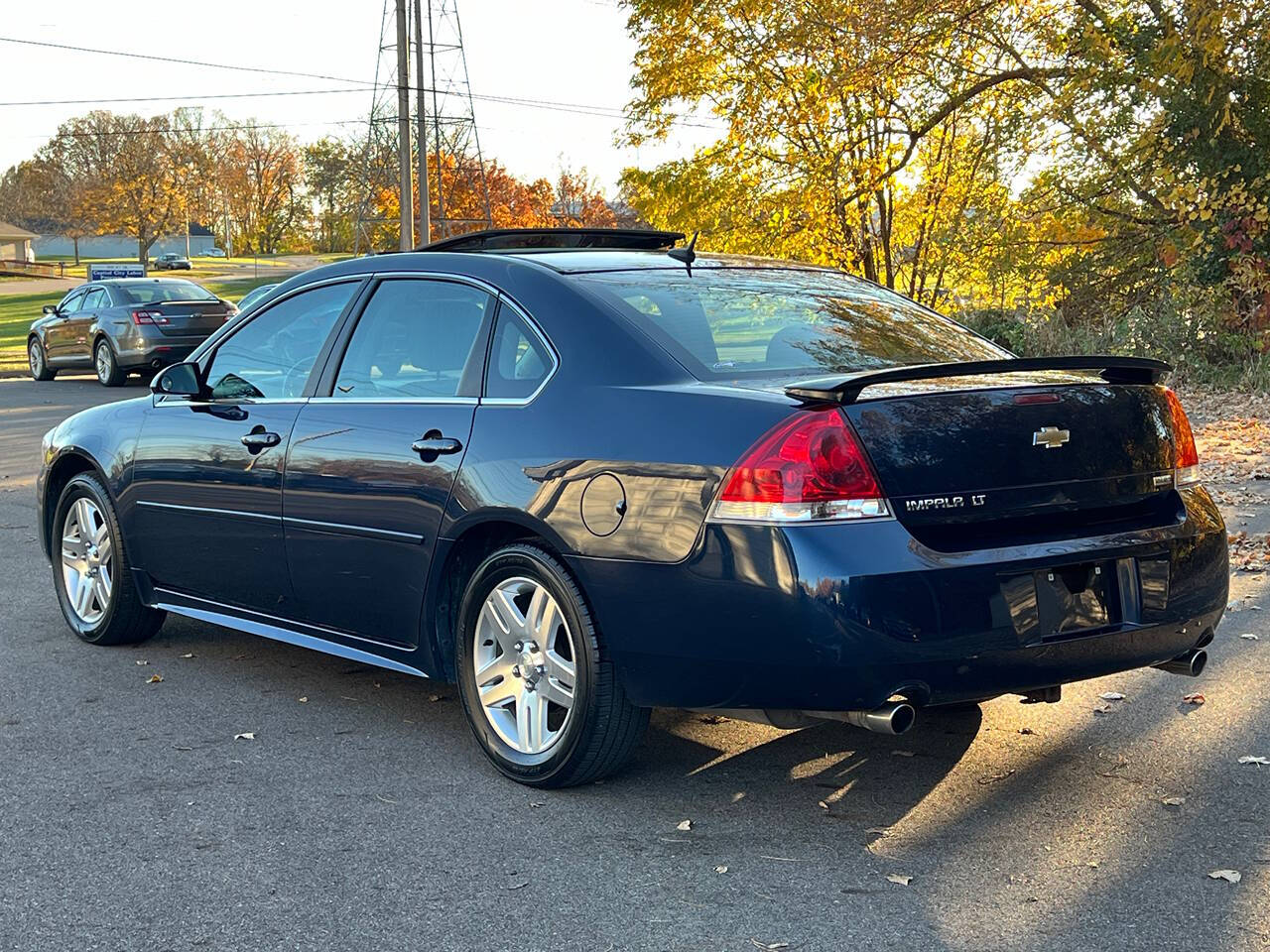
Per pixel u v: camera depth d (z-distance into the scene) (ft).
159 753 14.30
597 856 11.40
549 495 12.56
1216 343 60.64
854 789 12.96
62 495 19.35
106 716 15.67
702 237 91.56
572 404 12.76
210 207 412.57
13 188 458.09
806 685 11.14
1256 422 44.37
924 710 15.52
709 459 11.53
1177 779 13.08
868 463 11.13
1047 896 10.41
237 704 16.15
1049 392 12.05
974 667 11.28
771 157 88.33
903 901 10.37
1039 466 11.84
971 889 10.59
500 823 12.19
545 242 16.43
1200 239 62.03
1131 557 12.21
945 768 13.55
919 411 11.46
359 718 15.57
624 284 13.88
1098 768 13.47
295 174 443.32
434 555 13.73
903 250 88.89
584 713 12.44
